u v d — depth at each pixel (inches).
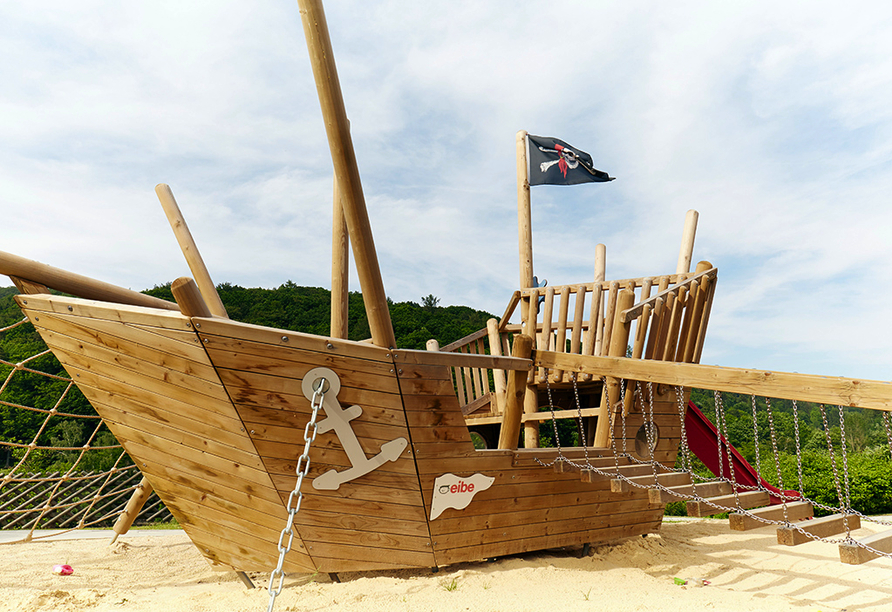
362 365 158.1
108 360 152.7
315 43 133.3
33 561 233.8
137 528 391.2
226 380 146.3
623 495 229.0
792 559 234.1
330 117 136.9
